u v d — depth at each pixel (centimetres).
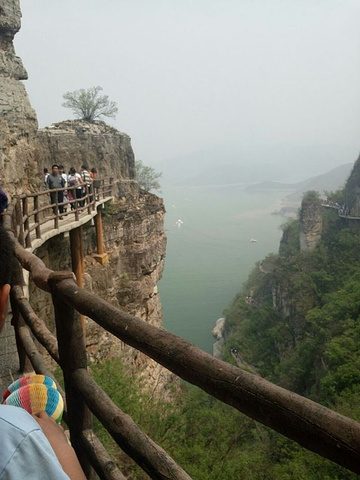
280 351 5403
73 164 2661
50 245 1636
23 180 1477
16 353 530
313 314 4366
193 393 1433
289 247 7962
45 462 86
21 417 91
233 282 12056
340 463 100
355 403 2159
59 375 1121
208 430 1259
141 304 2659
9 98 1464
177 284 12044
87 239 2216
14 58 1568
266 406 116
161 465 170
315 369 3794
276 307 6531
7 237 120
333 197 8150
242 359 5928
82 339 238
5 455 84
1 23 1479
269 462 1538
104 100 3136
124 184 2914
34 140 1652
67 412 247
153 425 1160
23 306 406
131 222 2614
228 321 7569
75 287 221
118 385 1208
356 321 3628
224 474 1082
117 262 2534
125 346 2303
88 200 1791
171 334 162
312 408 107
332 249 6397
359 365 2686
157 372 2523
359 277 4884
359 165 7131
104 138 2816
